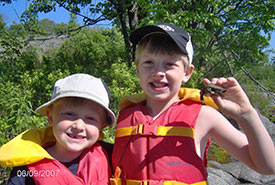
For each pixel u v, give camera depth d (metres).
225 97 1.45
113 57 7.21
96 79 1.87
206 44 6.90
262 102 10.20
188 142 1.52
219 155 5.36
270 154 1.42
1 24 7.17
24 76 4.70
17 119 3.21
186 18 5.26
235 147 1.55
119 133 1.72
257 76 16.14
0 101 3.46
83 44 7.72
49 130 1.91
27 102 3.92
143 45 1.65
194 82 5.55
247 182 4.63
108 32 10.34
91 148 1.81
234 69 8.80
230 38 6.79
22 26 7.70
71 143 1.67
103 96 1.80
